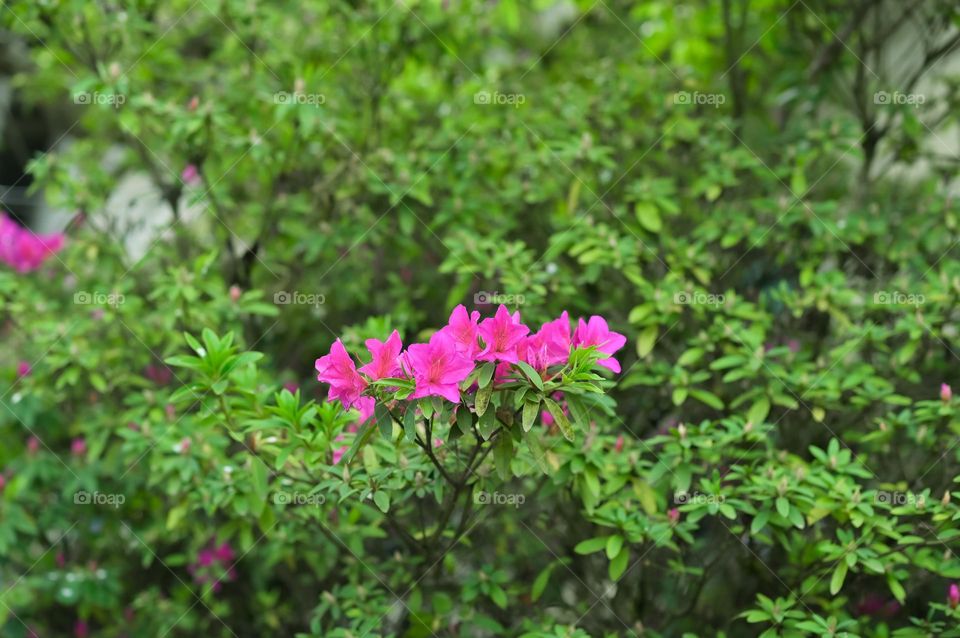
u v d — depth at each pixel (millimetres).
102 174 3215
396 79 3250
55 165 3012
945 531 2014
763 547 2387
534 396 1717
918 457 2504
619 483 2154
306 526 2359
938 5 3051
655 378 2461
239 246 3133
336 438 2080
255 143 2742
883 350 2521
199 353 2025
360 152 3041
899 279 2627
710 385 2637
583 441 2146
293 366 3086
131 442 2457
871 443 2535
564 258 2783
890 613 2367
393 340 1751
